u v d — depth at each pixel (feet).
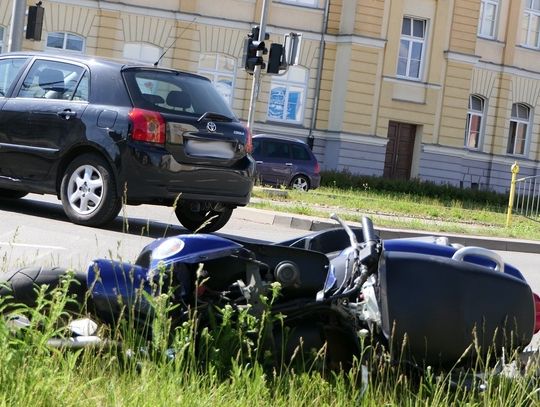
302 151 195.21
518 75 281.33
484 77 276.62
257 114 247.50
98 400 27.02
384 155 256.11
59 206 91.56
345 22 251.80
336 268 34.01
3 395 25.94
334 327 33.32
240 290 33.73
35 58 80.38
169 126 73.67
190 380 29.53
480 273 33.50
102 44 232.73
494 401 31.96
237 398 29.30
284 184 192.65
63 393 26.78
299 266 34.42
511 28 279.08
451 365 33.09
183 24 239.50
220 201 77.20
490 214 167.94
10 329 28.86
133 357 30.27
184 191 74.69
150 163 72.95
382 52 254.27
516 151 285.64
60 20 229.86
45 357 28.30
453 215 157.48
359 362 31.99
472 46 267.80
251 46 140.15
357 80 250.98
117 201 74.13
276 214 109.40
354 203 155.33
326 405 30.07
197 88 78.07
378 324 32.40
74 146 75.41
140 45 238.07
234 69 245.24
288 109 251.19
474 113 278.05
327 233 38.86
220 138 76.38
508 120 281.33
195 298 31.96
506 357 33.73
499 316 33.06
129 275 32.24
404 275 32.60
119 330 31.53
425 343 32.22
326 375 32.83
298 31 249.34
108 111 74.33
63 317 32.50
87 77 76.54
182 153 74.23
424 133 262.67
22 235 68.64
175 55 239.71
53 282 32.76
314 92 252.01
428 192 240.73
